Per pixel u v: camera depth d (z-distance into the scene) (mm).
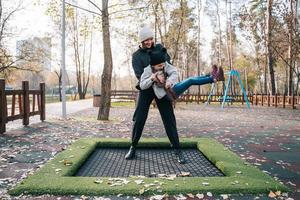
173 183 3557
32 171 4273
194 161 4902
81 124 10055
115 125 9828
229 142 6832
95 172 4246
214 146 5590
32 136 7395
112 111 17109
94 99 21656
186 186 3447
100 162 4809
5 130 8023
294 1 22438
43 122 10578
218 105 25438
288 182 3830
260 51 36375
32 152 5551
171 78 4508
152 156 5234
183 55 44406
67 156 4742
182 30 28750
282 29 23359
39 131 8312
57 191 3326
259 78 47000
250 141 6984
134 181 3631
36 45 24016
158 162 4812
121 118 12438
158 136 7410
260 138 7461
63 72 12148
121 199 3186
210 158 4848
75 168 4215
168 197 3229
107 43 11375
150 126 9641
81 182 3578
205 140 6168
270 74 25422
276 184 3525
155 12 15562
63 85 12086
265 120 12359
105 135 7629
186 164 4695
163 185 3486
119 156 5238
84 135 7613
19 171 4289
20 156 5234
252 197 3254
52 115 13547
